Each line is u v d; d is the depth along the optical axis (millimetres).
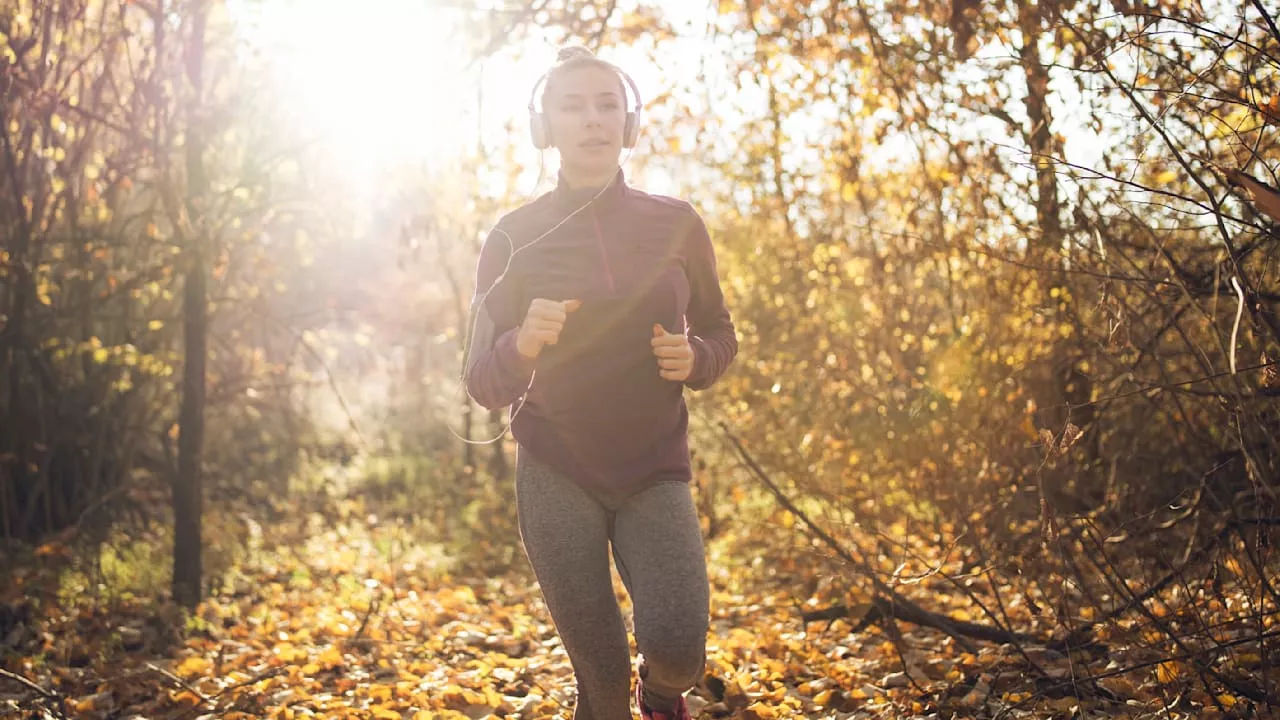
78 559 6223
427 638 5148
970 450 5156
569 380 2506
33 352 6668
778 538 6223
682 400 2646
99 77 6137
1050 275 4543
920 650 4234
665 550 2459
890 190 5750
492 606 5863
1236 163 3447
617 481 2500
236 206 6180
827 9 4895
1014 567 4172
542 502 2523
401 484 10508
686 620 2359
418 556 7305
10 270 6316
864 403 5750
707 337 2740
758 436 6168
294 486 10016
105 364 7141
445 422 13086
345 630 5191
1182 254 4293
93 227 6645
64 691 4332
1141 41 3473
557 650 4777
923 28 4559
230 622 5578
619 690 2506
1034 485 4922
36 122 6281
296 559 7016
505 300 2592
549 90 2643
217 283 7152
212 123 5930
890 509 5723
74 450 7090
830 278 6129
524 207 2691
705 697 3955
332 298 11047
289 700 4156
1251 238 3520
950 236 5266
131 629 5188
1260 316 3006
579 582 2469
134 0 5781
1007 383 5016
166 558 6445
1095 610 3748
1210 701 3168
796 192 6137
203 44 5777
